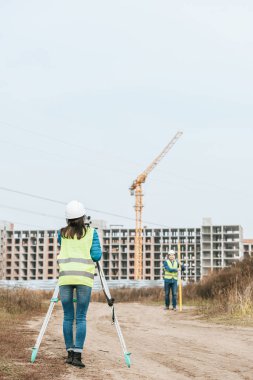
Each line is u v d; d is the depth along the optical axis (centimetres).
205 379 570
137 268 14612
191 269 17125
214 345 855
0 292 1680
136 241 14675
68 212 643
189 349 805
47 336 912
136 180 14838
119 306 2130
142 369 616
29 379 517
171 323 1302
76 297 628
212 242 17288
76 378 541
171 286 1866
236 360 701
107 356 709
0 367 559
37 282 4447
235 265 2369
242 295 1561
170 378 570
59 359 641
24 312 1505
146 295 3081
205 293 2244
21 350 691
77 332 614
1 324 1091
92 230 644
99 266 642
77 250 634
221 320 1307
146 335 1005
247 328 1112
